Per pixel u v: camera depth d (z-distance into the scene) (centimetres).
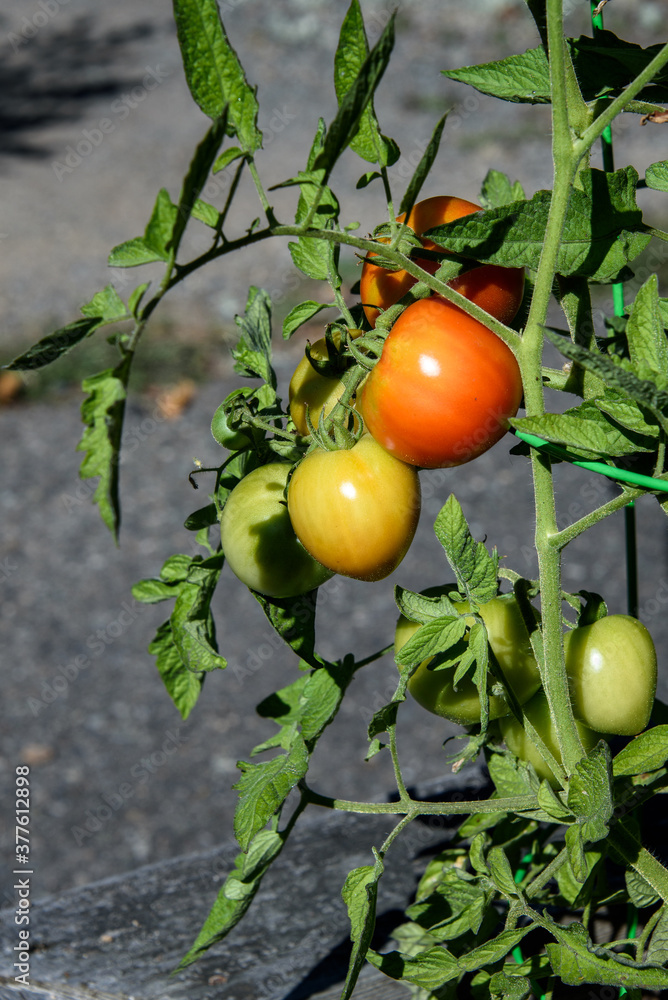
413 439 96
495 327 95
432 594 103
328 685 101
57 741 315
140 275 596
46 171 767
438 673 102
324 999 109
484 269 99
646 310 95
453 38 916
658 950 99
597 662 100
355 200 637
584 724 103
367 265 102
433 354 96
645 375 93
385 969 99
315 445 99
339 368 101
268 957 112
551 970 100
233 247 93
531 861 110
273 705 108
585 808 95
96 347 523
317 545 97
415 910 104
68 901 118
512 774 103
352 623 354
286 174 704
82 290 586
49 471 450
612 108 93
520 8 945
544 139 696
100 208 708
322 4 1020
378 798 283
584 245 98
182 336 528
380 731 99
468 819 109
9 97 895
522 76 102
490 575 96
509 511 389
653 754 96
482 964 98
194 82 96
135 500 424
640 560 364
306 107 828
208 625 102
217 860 121
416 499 98
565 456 96
